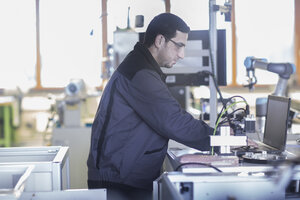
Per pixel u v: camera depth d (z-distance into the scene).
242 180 1.36
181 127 1.75
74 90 3.67
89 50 9.16
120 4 8.19
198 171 1.57
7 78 9.23
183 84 2.75
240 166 1.61
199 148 1.80
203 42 2.74
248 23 9.24
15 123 7.20
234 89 9.35
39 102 8.42
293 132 2.96
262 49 9.32
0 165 1.56
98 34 9.01
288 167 0.88
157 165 1.84
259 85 9.26
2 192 1.19
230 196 1.36
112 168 1.80
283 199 1.37
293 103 2.84
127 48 3.38
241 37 9.28
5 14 9.15
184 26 1.94
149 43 1.95
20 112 7.58
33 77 9.34
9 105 6.71
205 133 1.80
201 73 2.66
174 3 8.36
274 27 9.27
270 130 2.11
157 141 1.82
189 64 2.72
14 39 9.23
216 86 2.49
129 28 3.46
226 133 1.76
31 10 9.18
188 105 3.99
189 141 1.77
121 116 1.79
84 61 9.20
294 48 9.29
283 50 9.31
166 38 1.92
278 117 2.01
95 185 1.82
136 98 1.76
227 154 1.81
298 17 9.23
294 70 2.89
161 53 1.94
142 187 1.81
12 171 1.55
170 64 1.99
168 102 1.75
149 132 1.80
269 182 1.36
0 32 9.16
